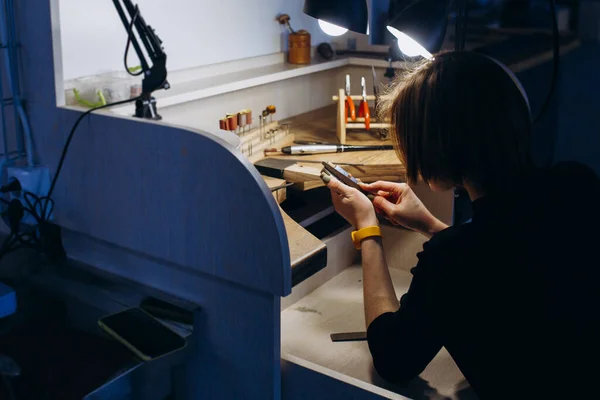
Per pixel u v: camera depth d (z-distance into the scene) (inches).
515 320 40.1
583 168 43.4
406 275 74.2
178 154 48.6
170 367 49.1
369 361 54.5
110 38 70.5
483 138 41.1
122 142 51.4
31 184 56.1
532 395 40.5
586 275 39.6
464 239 41.1
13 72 55.4
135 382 45.6
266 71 85.7
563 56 87.1
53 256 58.3
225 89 77.1
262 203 45.3
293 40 90.2
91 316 51.5
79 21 66.7
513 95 41.6
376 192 59.2
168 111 73.6
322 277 70.0
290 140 83.0
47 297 53.7
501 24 84.3
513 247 39.8
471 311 41.0
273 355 48.2
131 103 67.2
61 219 57.6
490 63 42.2
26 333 49.0
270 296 47.4
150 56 56.2
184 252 50.4
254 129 81.7
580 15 85.8
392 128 45.7
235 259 47.7
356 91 98.1
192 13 77.7
